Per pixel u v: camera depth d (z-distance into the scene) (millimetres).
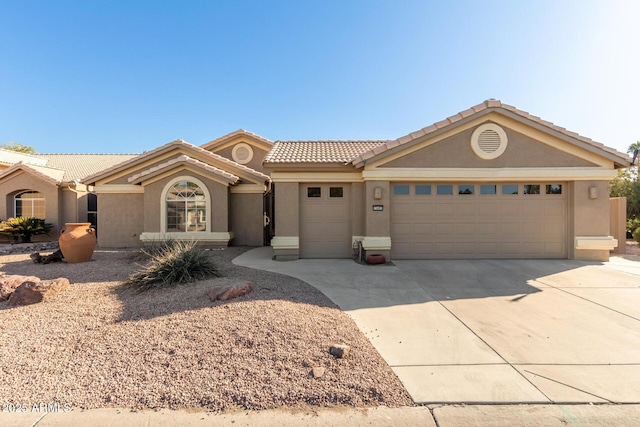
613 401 3629
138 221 16406
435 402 3592
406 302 7023
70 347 4660
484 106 11375
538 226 12109
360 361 4383
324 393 3691
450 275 9484
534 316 6230
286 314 5699
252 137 19281
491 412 3445
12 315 5852
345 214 12375
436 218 12086
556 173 11625
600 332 5480
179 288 7238
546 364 4422
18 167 19062
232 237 15719
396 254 12039
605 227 11688
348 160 12000
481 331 5520
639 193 21578
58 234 19594
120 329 5203
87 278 8570
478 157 11648
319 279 8891
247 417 3348
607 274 9625
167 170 14859
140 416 3334
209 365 4195
